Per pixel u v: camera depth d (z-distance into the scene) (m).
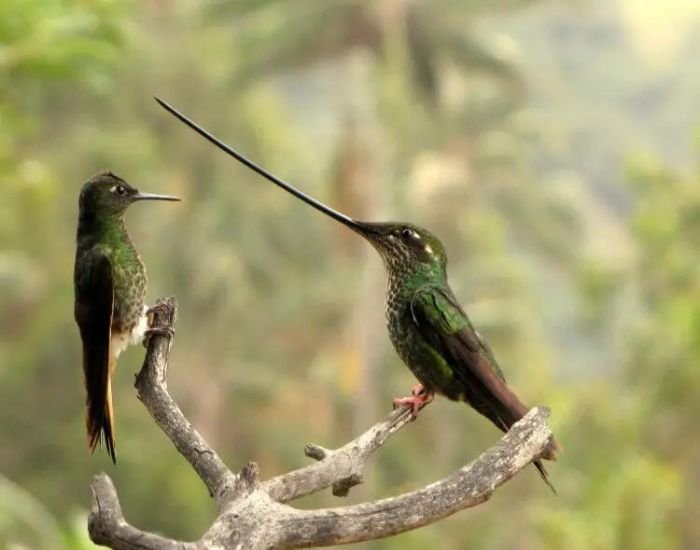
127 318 5.54
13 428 36.62
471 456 37.34
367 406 37.88
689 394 28.67
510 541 31.53
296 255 44.81
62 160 39.91
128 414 35.31
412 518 3.85
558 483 29.17
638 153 31.36
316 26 39.62
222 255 42.09
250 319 42.44
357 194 39.06
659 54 89.06
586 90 87.44
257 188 45.72
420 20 40.53
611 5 89.19
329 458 4.33
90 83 11.22
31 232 35.25
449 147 43.81
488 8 40.97
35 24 10.46
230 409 40.78
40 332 37.28
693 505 28.86
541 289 54.00
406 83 41.62
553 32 87.38
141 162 41.38
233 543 3.71
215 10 40.59
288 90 69.12
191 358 41.06
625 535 20.52
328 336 41.69
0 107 11.73
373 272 38.25
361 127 39.69
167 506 34.41
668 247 30.69
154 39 44.16
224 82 42.16
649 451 30.08
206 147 44.56
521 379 37.28
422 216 40.94
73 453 35.91
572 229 46.00
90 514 3.57
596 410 29.38
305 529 3.76
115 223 5.63
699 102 86.88
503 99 43.81
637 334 30.80
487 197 44.91
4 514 13.02
